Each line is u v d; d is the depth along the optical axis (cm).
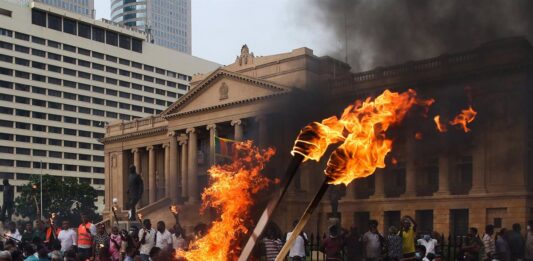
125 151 7888
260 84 5603
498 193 4175
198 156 6500
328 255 1568
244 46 6041
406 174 4697
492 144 4219
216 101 6088
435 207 4541
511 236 1870
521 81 3953
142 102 12888
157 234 1619
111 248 1722
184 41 19438
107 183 7981
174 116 6525
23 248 1620
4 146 10850
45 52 11412
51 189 8288
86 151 11944
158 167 7531
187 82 13812
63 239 1831
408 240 1658
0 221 2722
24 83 11112
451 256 2178
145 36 13200
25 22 11150
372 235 1761
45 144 11381
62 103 11625
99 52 12238
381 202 4822
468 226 4372
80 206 8781
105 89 12288
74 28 11925
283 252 371
